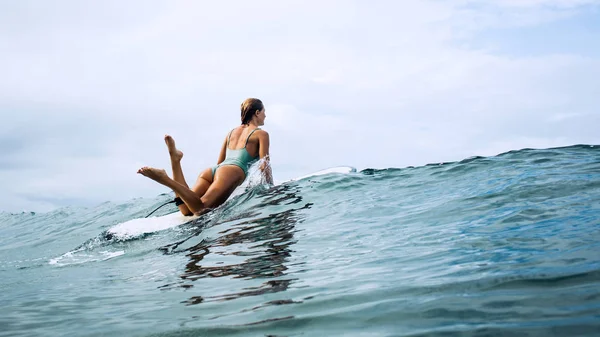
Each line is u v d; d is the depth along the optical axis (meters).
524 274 1.84
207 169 5.42
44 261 4.06
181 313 1.91
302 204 4.58
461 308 1.57
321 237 3.26
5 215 9.84
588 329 1.29
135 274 2.94
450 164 5.76
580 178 3.87
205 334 1.62
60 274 3.30
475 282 1.83
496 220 3.00
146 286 2.54
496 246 2.39
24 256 4.78
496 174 4.79
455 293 1.73
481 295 1.67
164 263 3.18
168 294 2.28
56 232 6.55
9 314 2.17
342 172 6.04
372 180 5.41
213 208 5.00
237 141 5.62
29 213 9.54
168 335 1.65
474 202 3.67
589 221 2.61
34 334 1.84
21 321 2.04
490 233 2.69
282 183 5.64
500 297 1.63
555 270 1.84
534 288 1.67
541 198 3.42
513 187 3.93
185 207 4.95
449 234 2.83
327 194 4.91
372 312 1.63
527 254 2.15
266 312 1.77
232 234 3.77
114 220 6.50
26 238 6.53
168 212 6.02
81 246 4.44
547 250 2.17
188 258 3.21
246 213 4.48
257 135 5.54
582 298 1.52
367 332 1.47
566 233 2.43
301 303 1.83
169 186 4.67
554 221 2.74
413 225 3.26
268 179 5.54
